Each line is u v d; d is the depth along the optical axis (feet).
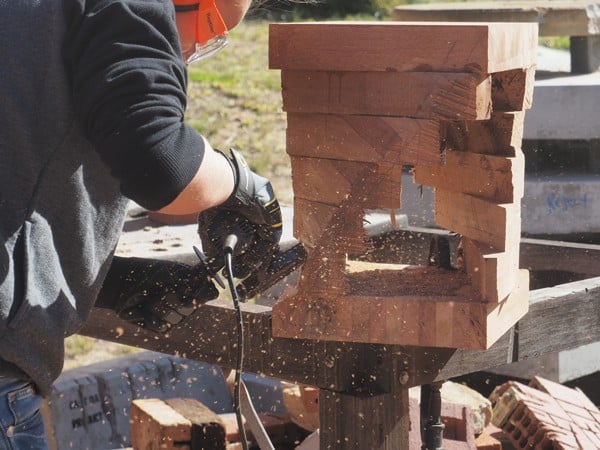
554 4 18.24
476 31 5.98
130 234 11.69
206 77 34.81
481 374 13.70
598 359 13.66
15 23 5.51
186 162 5.56
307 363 7.58
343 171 6.62
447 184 7.36
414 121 6.27
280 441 10.85
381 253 11.31
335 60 6.42
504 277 6.64
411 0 48.96
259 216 6.54
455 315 6.64
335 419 7.61
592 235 14.78
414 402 9.91
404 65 6.21
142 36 5.44
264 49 40.93
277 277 7.06
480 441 10.43
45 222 5.79
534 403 10.88
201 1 6.14
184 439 9.26
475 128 6.94
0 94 5.51
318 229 6.81
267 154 27.32
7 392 5.96
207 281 7.09
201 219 6.73
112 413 12.31
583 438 10.27
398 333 6.75
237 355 6.61
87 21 5.43
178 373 12.85
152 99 5.40
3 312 5.65
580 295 8.45
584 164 15.61
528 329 8.09
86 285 6.19
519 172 6.84
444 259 7.74
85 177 5.88
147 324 7.44
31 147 5.63
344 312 6.82
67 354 18.12
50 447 11.84
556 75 17.46
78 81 5.45
